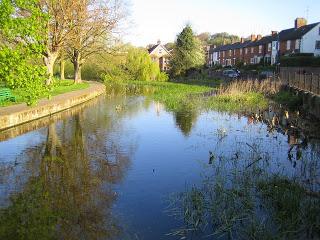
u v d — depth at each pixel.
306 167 11.44
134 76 63.56
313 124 17.75
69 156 13.50
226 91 32.09
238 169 11.34
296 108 23.42
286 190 9.01
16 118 18.20
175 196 9.52
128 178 11.04
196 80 59.19
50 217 8.47
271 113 22.09
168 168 11.95
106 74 54.91
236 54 85.06
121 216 8.48
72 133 17.39
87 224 8.09
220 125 19.16
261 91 31.61
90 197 9.59
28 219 8.34
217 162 12.40
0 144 15.08
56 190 10.13
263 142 15.00
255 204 8.62
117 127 19.08
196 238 7.39
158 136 16.81
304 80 25.81
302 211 7.99
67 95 28.77
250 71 58.25
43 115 21.41
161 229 7.82
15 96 22.61
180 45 65.62
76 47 39.22
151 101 31.61
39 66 13.23
